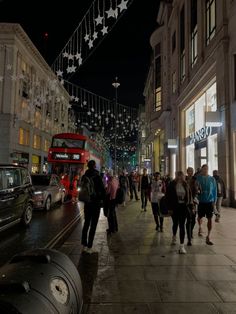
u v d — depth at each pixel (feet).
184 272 18.04
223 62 53.72
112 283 16.26
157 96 131.85
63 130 192.13
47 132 154.30
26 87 122.21
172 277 17.20
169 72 108.78
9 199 30.73
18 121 113.09
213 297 14.48
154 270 18.44
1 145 106.93
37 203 46.62
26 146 123.54
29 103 123.75
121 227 33.99
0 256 23.03
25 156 122.01
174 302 13.93
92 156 84.84
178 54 94.43
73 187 65.31
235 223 35.73
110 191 30.30
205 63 62.44
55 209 52.21
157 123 131.03
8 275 7.41
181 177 23.90
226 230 31.50
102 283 16.25
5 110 107.65
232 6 51.72
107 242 26.17
